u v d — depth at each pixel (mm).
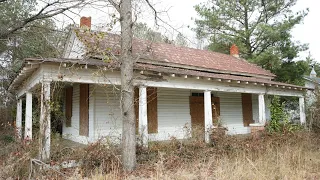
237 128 14289
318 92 13664
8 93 15789
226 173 6258
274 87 12969
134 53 10453
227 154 8438
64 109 13062
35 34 11961
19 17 15188
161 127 11281
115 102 10070
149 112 10914
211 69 13234
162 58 11812
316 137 11133
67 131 12445
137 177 6020
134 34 9414
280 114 12562
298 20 18906
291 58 19594
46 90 6875
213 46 22156
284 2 19797
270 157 7754
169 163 7152
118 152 7195
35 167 5945
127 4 7125
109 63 7480
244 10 21562
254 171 6531
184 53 14156
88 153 6648
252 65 17266
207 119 10172
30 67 7367
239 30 21484
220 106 13781
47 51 12117
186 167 6898
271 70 20000
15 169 5770
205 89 10242
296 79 20625
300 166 7047
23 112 15211
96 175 5875
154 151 7895
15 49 14922
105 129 9719
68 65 7191
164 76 9078
